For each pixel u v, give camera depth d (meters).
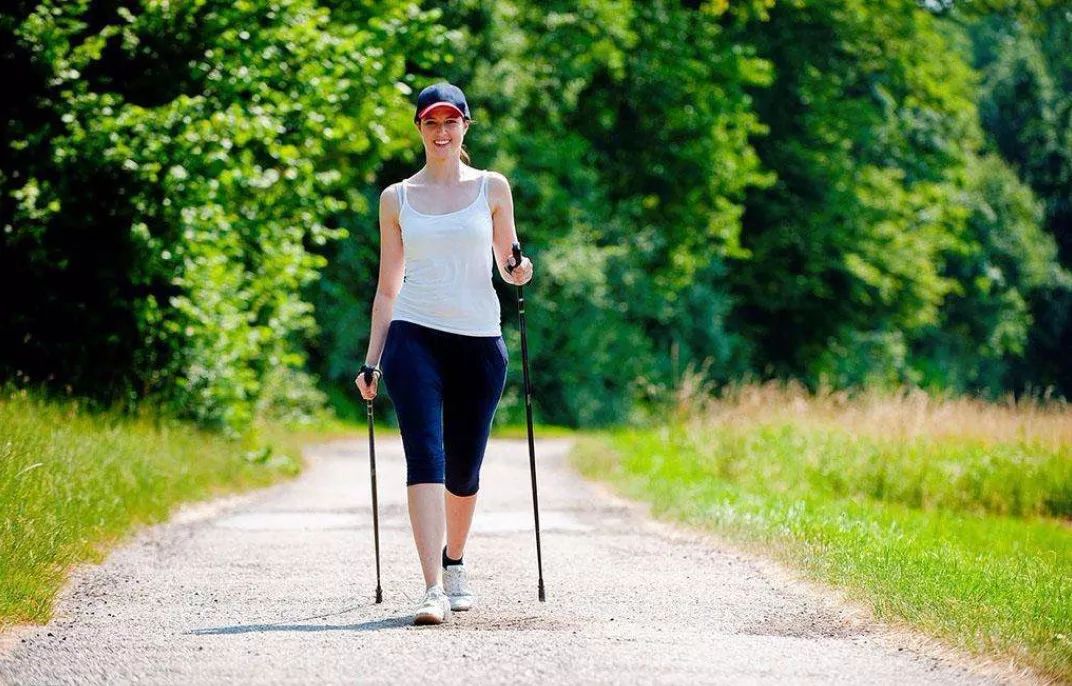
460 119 16.36
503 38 83.44
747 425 42.53
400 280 16.70
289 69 44.12
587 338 95.88
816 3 99.62
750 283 108.12
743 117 92.50
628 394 99.50
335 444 65.50
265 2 43.00
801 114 103.31
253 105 41.84
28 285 40.31
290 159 42.31
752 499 29.08
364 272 87.75
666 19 90.75
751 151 94.12
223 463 37.34
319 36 44.00
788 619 16.09
